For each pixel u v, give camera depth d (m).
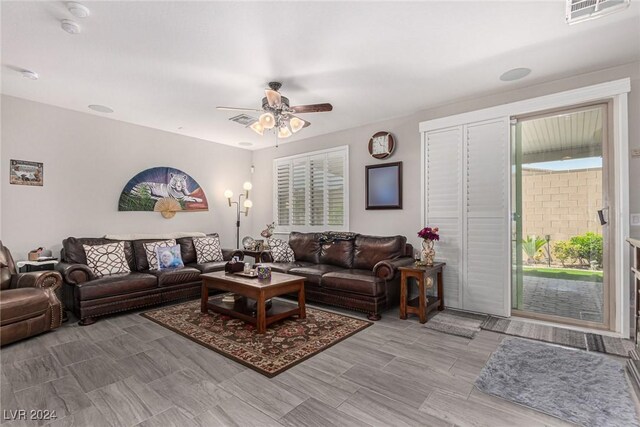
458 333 3.13
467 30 2.42
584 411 1.87
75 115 4.21
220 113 4.30
